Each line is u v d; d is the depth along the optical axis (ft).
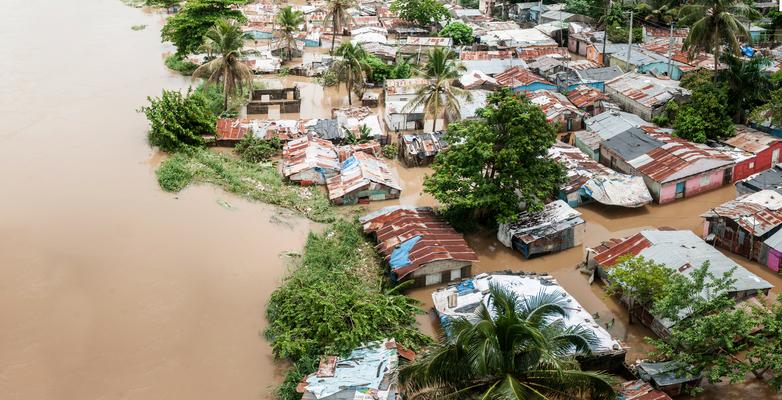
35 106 225.76
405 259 130.21
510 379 76.18
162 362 113.70
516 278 122.42
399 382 85.51
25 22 337.72
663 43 258.57
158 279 134.62
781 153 173.37
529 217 145.89
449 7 341.21
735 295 115.96
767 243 131.95
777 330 95.76
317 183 173.47
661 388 99.50
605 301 126.82
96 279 134.92
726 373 94.84
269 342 117.50
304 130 195.21
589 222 155.74
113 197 166.20
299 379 103.91
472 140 142.51
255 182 173.37
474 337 76.95
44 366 113.09
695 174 162.20
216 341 118.21
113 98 234.58
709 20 194.18
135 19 347.97
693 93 189.37
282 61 274.16
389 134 206.39
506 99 142.92
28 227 152.46
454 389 79.77
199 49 261.24
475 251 144.46
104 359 114.42
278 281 133.69
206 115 197.36
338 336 107.55
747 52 242.58
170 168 176.55
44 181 174.50
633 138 179.52
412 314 119.34
